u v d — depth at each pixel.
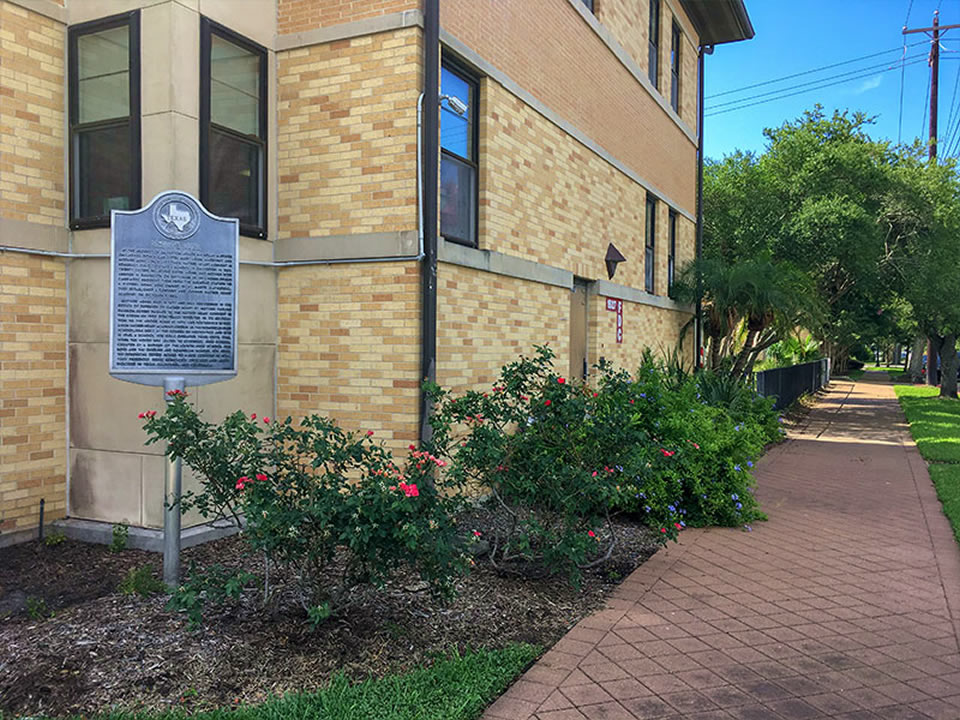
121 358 4.59
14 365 5.95
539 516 5.66
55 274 6.25
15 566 5.46
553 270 9.02
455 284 7.04
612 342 11.02
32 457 6.09
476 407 5.23
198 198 6.07
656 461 6.01
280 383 6.88
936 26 27.55
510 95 8.07
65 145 6.34
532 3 8.54
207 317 4.86
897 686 3.92
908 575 5.86
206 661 3.82
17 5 5.97
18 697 3.49
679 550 6.53
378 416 6.49
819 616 4.93
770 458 12.12
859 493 9.30
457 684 3.71
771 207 17.86
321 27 6.70
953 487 9.34
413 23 6.35
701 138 15.90
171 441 4.32
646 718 3.53
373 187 6.52
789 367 20.88
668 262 14.34
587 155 10.09
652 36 13.39
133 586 4.82
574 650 4.29
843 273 19.11
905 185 18.20
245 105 6.67
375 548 4.02
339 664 3.90
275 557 4.29
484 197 7.61
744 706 3.66
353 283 6.58
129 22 5.99
